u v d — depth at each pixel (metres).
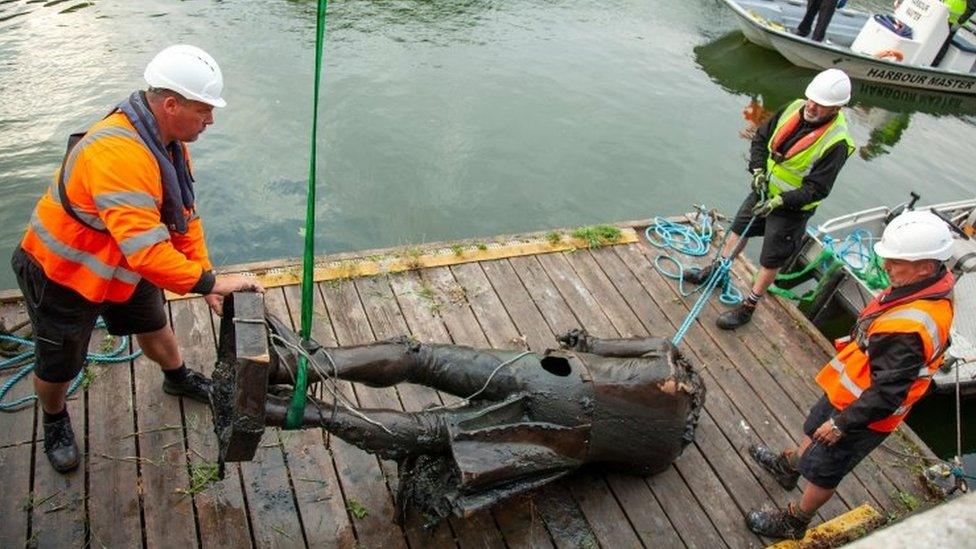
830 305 6.49
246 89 9.05
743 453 4.05
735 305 5.25
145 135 2.56
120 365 3.96
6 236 6.57
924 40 11.77
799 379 4.65
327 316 4.53
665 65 11.64
